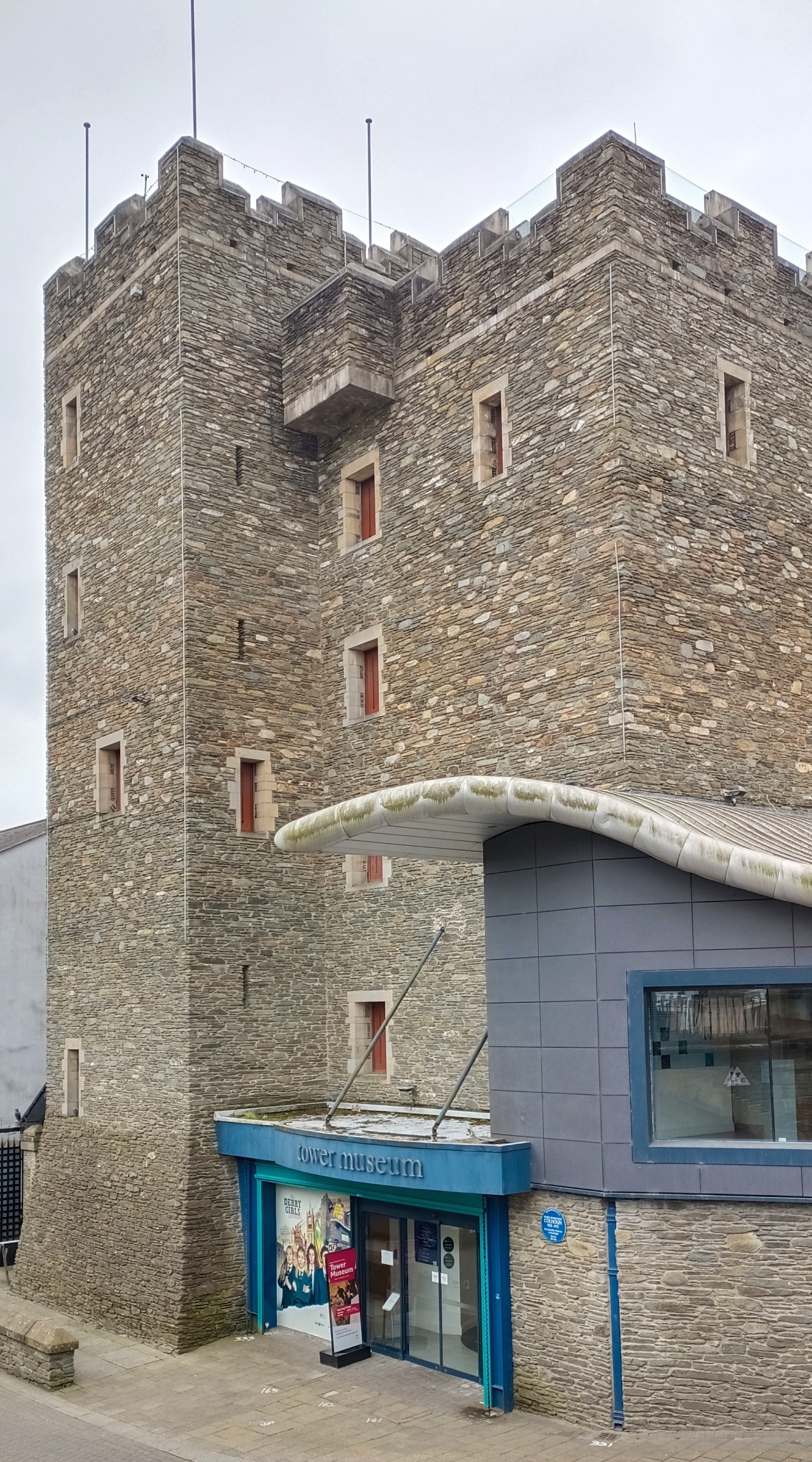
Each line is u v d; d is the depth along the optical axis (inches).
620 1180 559.2
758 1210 541.3
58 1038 908.0
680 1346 542.3
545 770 697.0
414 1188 619.2
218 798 810.8
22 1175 983.6
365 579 848.9
